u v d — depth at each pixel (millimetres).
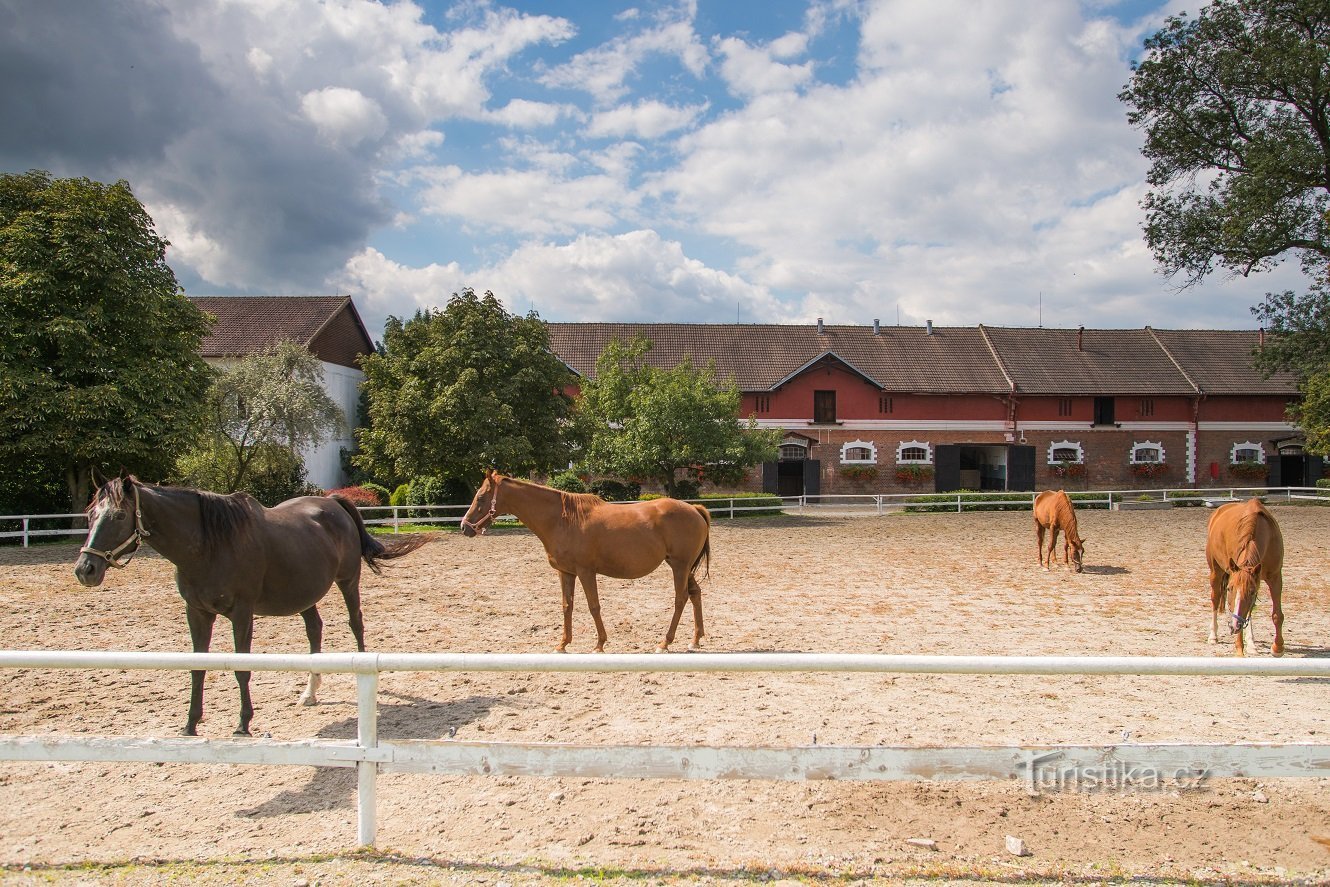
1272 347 27328
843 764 3662
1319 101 22781
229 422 25641
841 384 36250
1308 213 22922
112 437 17406
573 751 3682
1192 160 25594
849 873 3551
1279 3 22578
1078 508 30266
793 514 28906
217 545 5383
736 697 6484
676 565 8297
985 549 18078
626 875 3523
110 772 4879
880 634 9047
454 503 24969
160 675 7117
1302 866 3703
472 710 6137
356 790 4586
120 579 13086
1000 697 6488
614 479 28531
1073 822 4168
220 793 4555
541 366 24484
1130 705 6262
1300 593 11773
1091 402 37094
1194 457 37344
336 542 6574
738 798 4461
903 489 36000
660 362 37156
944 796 4484
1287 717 5953
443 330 24047
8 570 14016
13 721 5840
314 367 28062
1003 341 39812
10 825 4152
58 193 17797
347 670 3707
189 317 20188
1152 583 12945
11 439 17234
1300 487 33406
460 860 3676
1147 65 24766
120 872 3580
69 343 17250
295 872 3561
